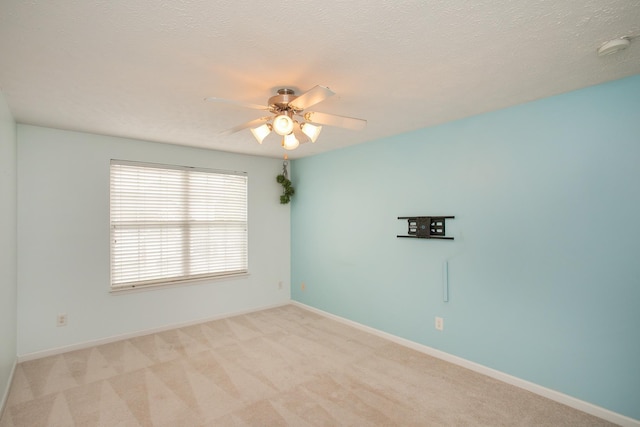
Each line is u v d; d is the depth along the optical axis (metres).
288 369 2.93
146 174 3.86
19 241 3.09
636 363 2.12
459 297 3.03
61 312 3.30
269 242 4.93
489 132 2.81
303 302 4.92
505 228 2.71
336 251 4.36
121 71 2.00
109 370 2.91
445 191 3.13
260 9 1.40
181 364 3.03
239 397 2.48
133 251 3.78
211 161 4.35
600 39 1.67
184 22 1.49
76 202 3.40
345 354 3.26
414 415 2.26
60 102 2.53
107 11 1.40
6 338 2.55
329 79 2.13
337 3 1.36
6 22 1.48
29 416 2.24
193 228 4.21
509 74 2.08
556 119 2.44
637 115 2.11
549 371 2.48
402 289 3.53
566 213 2.39
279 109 2.16
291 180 5.15
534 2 1.36
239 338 3.69
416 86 2.26
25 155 3.13
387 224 3.68
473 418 2.23
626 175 2.15
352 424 2.16
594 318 2.28
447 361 3.10
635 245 2.12
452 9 1.41
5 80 2.13
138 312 3.78
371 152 3.87
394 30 1.57
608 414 2.21
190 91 2.32
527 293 2.59
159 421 2.19
